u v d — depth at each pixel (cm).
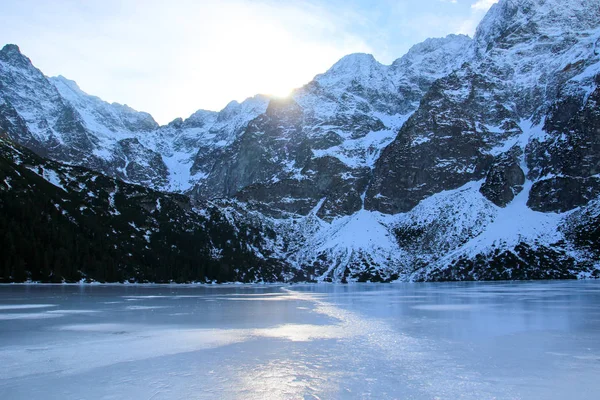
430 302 7775
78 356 3369
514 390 2512
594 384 2614
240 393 2500
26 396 2470
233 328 4703
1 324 4981
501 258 18575
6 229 14188
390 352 3462
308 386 2603
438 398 2394
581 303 7150
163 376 2828
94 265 15525
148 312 6231
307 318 5566
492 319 5269
